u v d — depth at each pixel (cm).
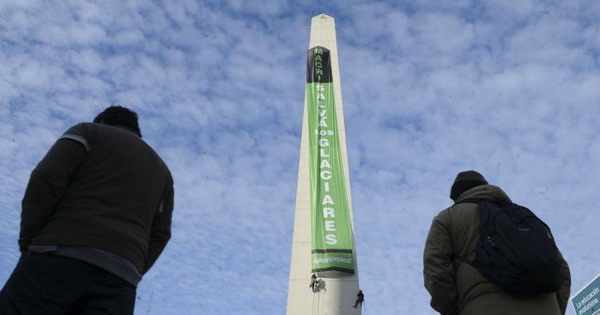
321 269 2745
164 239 380
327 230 2872
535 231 349
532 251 331
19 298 282
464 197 412
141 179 345
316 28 3800
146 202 342
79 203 315
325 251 2798
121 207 325
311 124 3309
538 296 344
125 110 408
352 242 2834
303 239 2878
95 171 330
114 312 298
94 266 297
